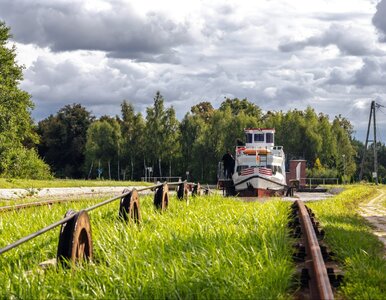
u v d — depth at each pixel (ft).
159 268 26.35
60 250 27.78
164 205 56.59
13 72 254.88
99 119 520.83
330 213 68.90
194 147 403.54
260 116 555.28
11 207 58.39
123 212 42.16
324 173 342.23
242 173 141.79
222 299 23.04
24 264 30.83
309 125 418.31
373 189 222.89
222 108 553.23
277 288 24.57
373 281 26.16
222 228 38.55
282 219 45.44
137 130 431.84
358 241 40.45
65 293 24.54
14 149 241.14
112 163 443.32
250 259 29.32
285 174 160.86
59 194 131.13
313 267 26.17
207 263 27.35
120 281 25.12
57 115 517.14
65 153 506.89
